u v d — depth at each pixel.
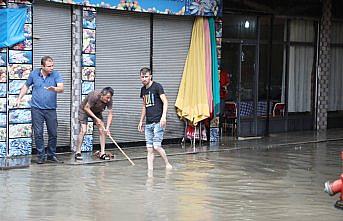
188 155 13.12
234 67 16.53
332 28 19.16
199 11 14.73
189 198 8.80
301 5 17.88
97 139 13.38
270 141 15.78
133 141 14.09
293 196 9.12
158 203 8.43
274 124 17.72
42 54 12.42
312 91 18.81
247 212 8.06
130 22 13.86
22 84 12.09
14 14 11.83
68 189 9.22
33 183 9.60
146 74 10.91
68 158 12.15
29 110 12.20
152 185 9.66
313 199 8.93
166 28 14.53
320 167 11.84
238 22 16.47
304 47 18.44
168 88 14.69
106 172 10.73
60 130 12.80
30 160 11.69
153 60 14.34
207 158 12.72
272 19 17.19
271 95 17.66
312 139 16.38
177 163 11.93
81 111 12.05
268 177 10.64
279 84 17.86
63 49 12.75
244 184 9.95
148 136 11.09
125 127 13.92
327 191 7.61
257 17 16.88
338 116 19.56
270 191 9.45
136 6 13.62
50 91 11.48
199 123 14.86
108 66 13.52
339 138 16.75
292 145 15.21
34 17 12.21
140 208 8.12
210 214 7.89
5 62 11.83
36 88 11.48
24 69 12.10
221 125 16.52
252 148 14.48
